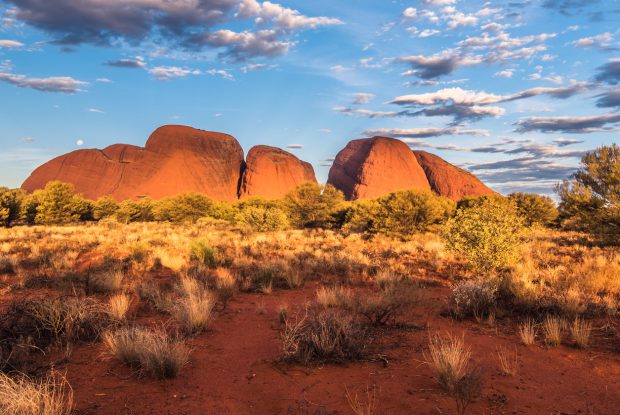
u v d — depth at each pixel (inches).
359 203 1390.3
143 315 290.5
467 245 491.5
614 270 426.3
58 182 1625.2
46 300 250.2
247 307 326.3
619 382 170.4
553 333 224.7
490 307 286.2
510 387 164.4
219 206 1886.1
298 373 181.3
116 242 852.6
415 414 139.3
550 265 534.9
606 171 678.5
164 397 155.9
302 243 870.4
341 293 329.1
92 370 184.1
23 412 127.7
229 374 181.3
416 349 213.8
